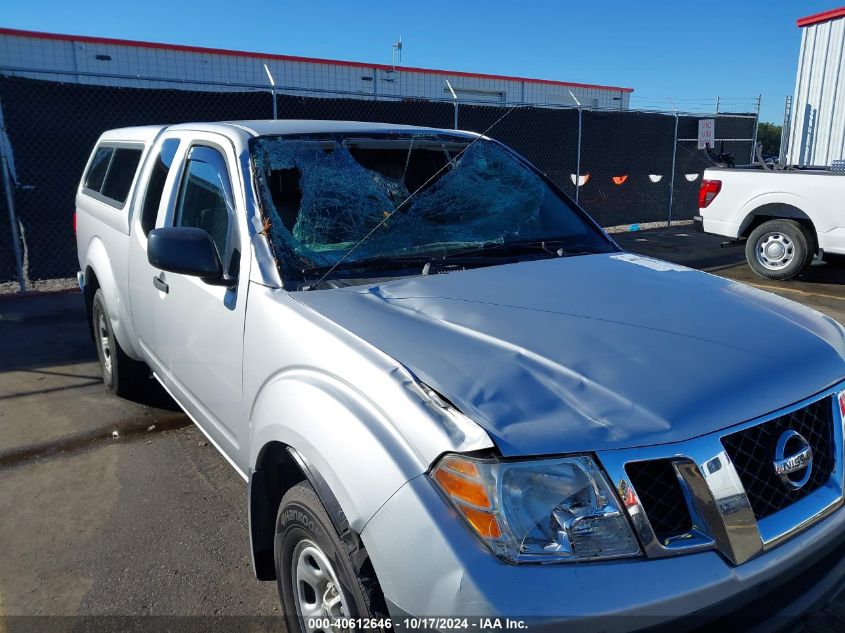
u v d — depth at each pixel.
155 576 2.96
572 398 1.82
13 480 3.80
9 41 15.11
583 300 2.47
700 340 2.16
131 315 4.09
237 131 3.20
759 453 1.89
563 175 13.20
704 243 12.45
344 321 2.23
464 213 3.31
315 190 3.00
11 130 8.40
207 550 3.15
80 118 8.80
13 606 2.76
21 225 8.63
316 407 2.02
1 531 3.31
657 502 1.71
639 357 2.02
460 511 1.65
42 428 4.48
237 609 2.76
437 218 3.21
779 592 1.86
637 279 2.78
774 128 25.72
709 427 1.79
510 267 2.91
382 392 1.88
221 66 17.42
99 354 5.20
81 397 5.02
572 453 1.67
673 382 1.91
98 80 16.09
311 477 2.00
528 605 1.53
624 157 14.01
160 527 3.34
